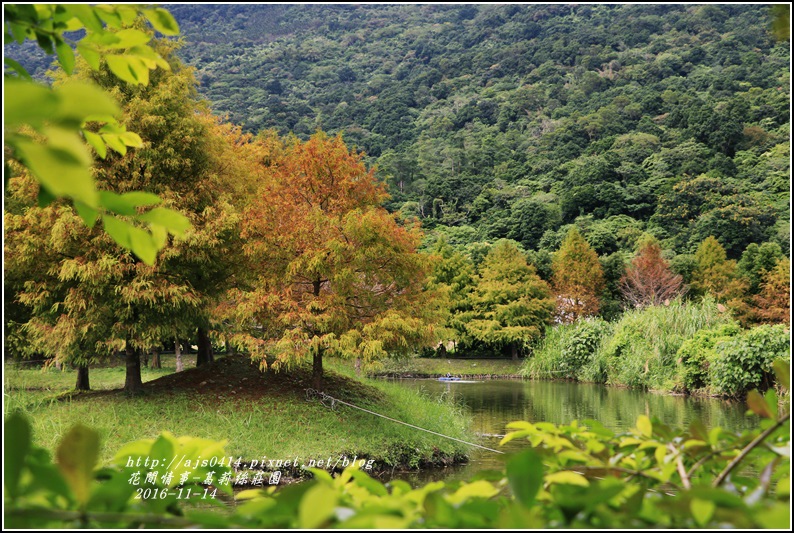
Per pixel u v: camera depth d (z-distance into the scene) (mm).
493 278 32406
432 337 10898
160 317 11055
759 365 16578
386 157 62156
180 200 10703
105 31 1024
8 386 13977
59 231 9930
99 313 10680
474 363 29781
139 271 10336
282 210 10930
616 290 36344
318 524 770
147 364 22297
